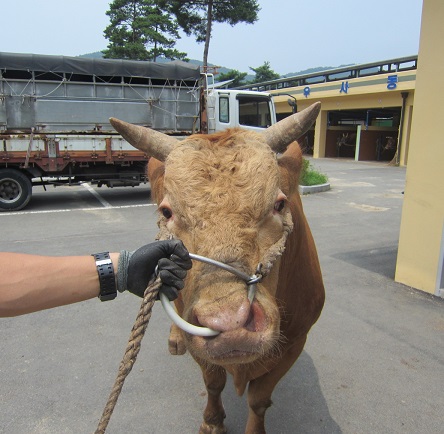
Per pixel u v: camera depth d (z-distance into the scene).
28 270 1.49
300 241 2.48
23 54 10.34
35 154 10.17
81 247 6.98
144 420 2.97
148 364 3.63
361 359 3.70
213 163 1.83
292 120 2.23
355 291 5.13
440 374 3.49
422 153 4.96
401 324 4.32
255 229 1.72
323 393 3.26
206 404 3.13
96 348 3.87
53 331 4.18
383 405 3.13
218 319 1.45
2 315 1.47
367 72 26.97
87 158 10.63
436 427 2.91
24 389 3.27
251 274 1.61
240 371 2.31
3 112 10.42
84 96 11.09
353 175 17.66
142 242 7.29
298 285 2.48
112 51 35.66
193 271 1.65
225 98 11.95
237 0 29.48
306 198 11.63
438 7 4.64
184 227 1.78
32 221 8.95
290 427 2.92
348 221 8.80
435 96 4.76
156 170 2.39
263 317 1.58
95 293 1.54
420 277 5.15
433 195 4.90
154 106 11.70
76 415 3.00
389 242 7.21
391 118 29.56
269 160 1.89
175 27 36.75
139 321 1.47
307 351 3.83
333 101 26.78
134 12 37.25
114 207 10.55
